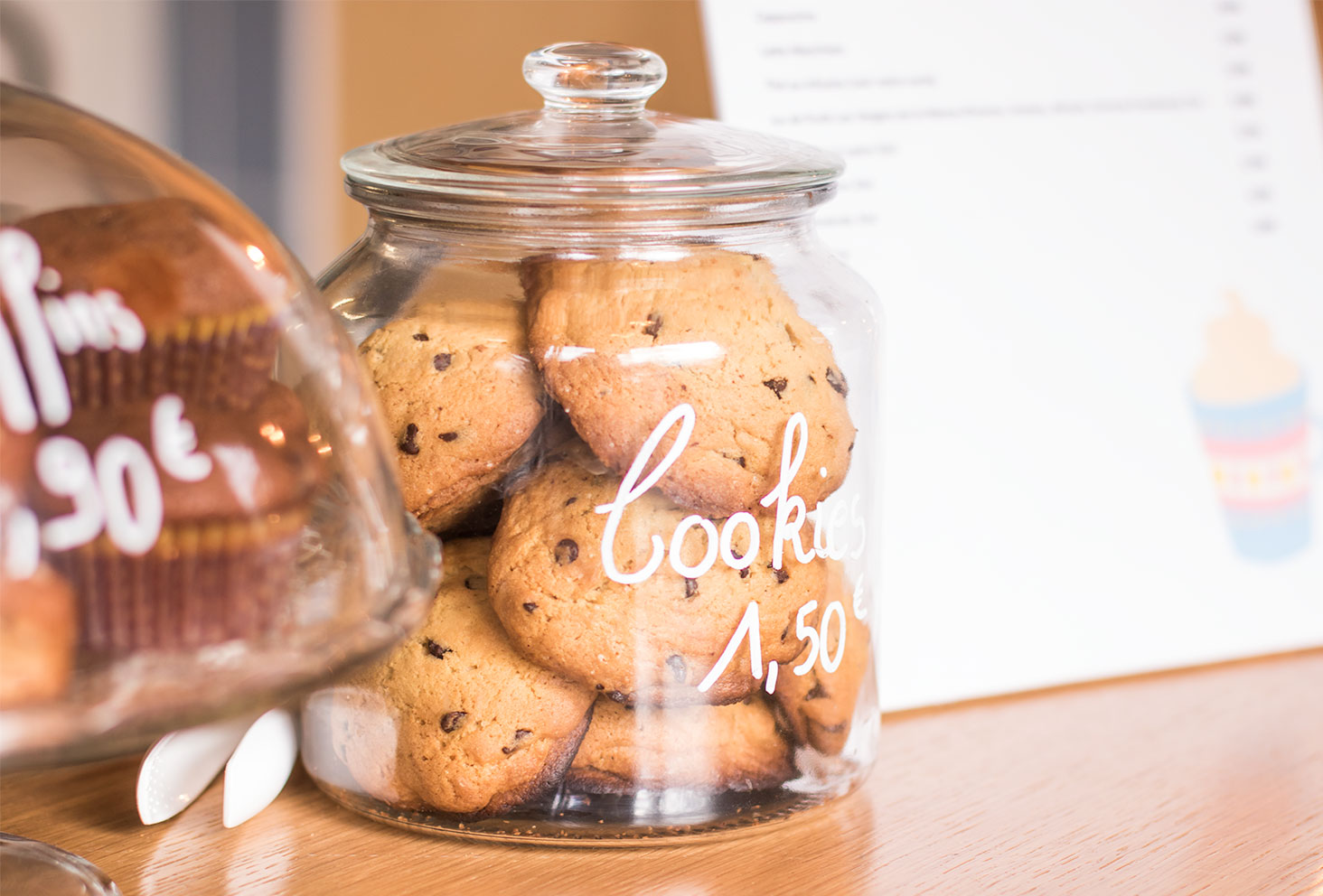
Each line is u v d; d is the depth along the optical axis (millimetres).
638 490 636
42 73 1219
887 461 810
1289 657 845
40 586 544
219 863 661
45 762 542
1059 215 847
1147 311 853
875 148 829
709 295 647
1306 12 897
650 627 640
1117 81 863
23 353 548
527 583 639
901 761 740
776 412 644
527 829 660
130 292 559
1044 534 823
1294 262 877
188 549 556
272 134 1271
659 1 1059
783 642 654
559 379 638
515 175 630
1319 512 858
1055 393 836
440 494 646
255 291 581
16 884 638
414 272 672
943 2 844
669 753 654
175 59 1249
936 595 804
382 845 672
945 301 827
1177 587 834
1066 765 735
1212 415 853
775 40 826
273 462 570
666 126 678
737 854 668
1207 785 720
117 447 552
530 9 1125
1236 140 877
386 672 657
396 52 1199
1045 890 650
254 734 687
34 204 569
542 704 647
